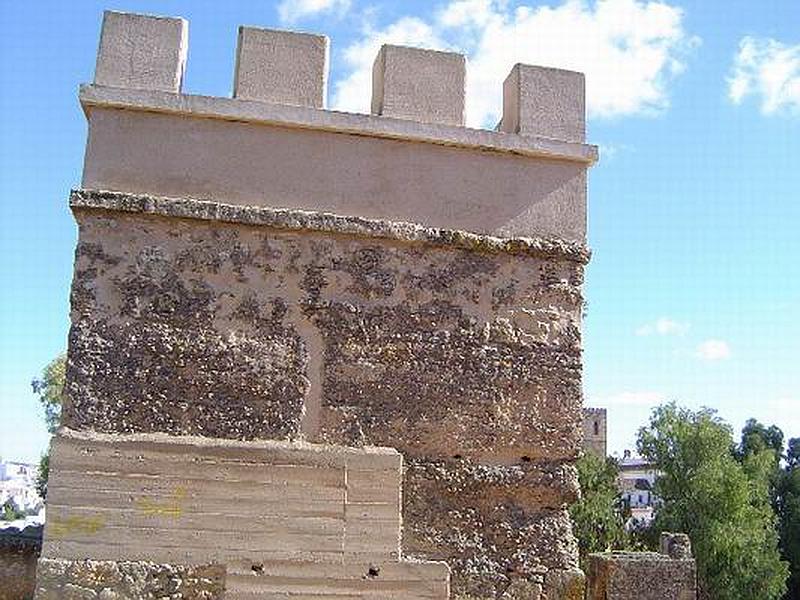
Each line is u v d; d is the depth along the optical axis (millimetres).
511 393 8172
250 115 8039
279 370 7789
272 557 7375
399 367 8008
